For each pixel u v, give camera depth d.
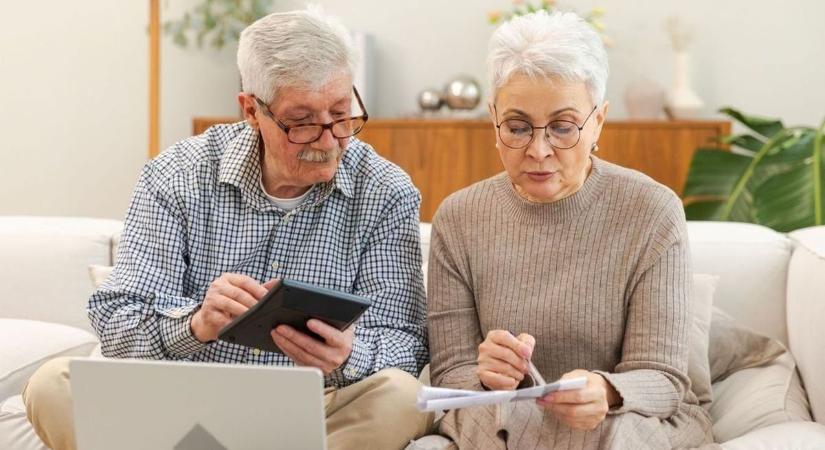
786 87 4.09
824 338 1.85
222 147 1.88
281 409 1.32
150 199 1.83
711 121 3.77
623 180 1.74
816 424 1.71
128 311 1.75
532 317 1.73
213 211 1.83
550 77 1.61
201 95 4.31
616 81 4.20
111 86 4.24
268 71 1.65
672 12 4.14
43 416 1.66
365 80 4.16
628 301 1.71
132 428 1.37
